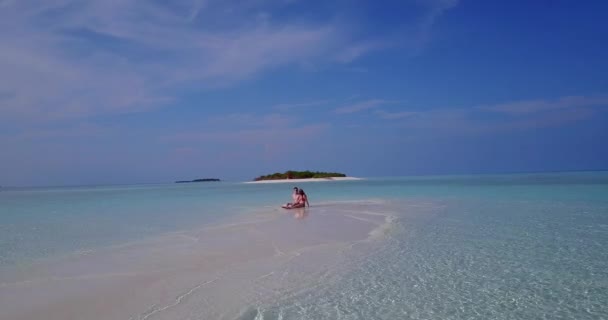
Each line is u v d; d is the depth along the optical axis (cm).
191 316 698
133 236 1474
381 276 918
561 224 1577
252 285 858
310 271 959
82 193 6788
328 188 5766
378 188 5278
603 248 1153
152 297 787
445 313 709
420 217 1891
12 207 3186
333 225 1678
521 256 1079
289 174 12756
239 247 1234
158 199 4006
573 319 677
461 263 1021
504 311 713
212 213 2294
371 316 699
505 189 4047
